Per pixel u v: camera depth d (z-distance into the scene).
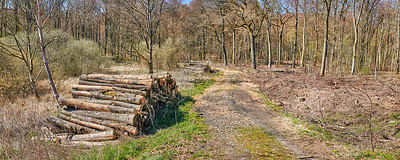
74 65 18.20
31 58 9.95
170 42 26.53
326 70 24.53
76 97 7.98
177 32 43.19
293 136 6.16
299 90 13.08
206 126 7.12
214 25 35.50
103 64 21.84
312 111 9.38
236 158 4.54
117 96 7.24
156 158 4.43
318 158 4.53
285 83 15.42
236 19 30.88
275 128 7.05
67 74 17.72
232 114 8.82
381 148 5.19
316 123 7.77
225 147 5.23
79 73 18.77
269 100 11.59
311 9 26.58
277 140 5.83
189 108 9.65
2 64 11.67
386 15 24.25
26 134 6.37
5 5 9.15
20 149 5.09
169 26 41.12
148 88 7.56
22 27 9.77
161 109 9.04
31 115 7.35
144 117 6.88
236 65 33.56
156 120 7.73
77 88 8.09
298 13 29.73
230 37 43.62
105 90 7.73
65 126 6.86
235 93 13.16
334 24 23.42
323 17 26.34
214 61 44.72
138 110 6.69
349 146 5.27
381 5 24.28
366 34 25.52
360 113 8.38
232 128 6.98
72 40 19.23
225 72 25.02
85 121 6.89
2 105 9.05
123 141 5.66
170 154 4.75
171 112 8.80
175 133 6.27
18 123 6.71
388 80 14.36
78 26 36.53
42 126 6.86
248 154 4.76
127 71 22.05
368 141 5.82
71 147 5.32
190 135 6.07
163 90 9.48
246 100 11.43
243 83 17.27
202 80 18.03
